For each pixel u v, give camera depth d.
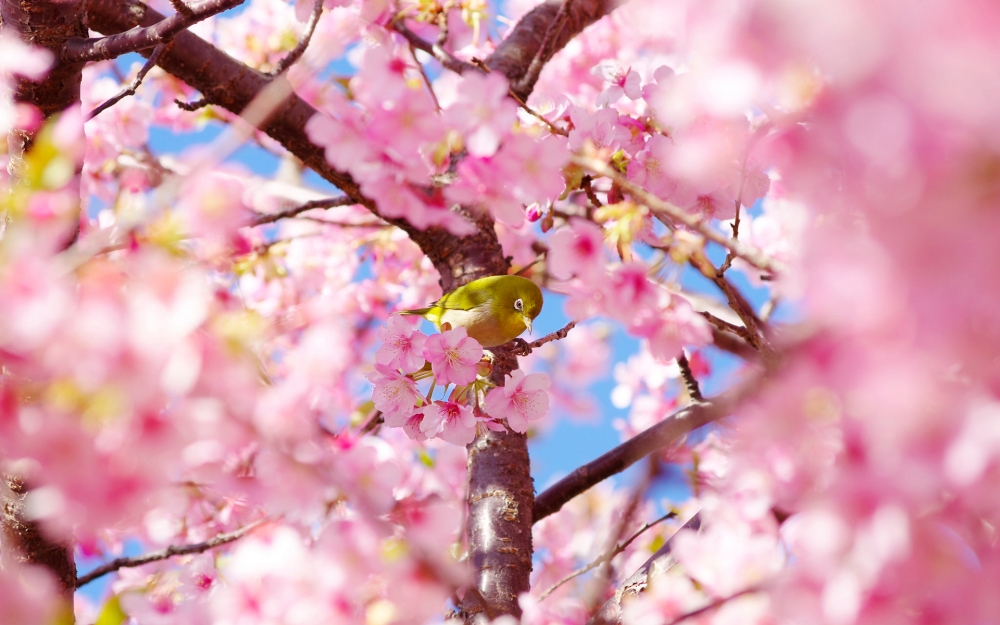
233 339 1.97
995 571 1.79
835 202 1.53
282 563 2.06
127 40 2.15
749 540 2.08
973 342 1.42
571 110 2.18
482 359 2.19
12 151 2.12
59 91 2.16
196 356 1.96
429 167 2.25
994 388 1.52
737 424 1.96
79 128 2.02
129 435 1.96
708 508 2.15
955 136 1.25
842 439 1.78
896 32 1.18
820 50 1.26
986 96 1.16
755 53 1.38
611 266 2.16
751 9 1.32
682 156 1.88
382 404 2.16
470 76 2.12
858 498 1.75
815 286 1.47
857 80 1.26
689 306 2.18
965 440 1.53
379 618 2.04
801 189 1.57
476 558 2.23
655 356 2.18
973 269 1.32
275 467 2.01
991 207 1.29
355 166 2.20
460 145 2.18
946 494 1.80
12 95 2.16
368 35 2.29
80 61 2.16
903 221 1.34
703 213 2.14
